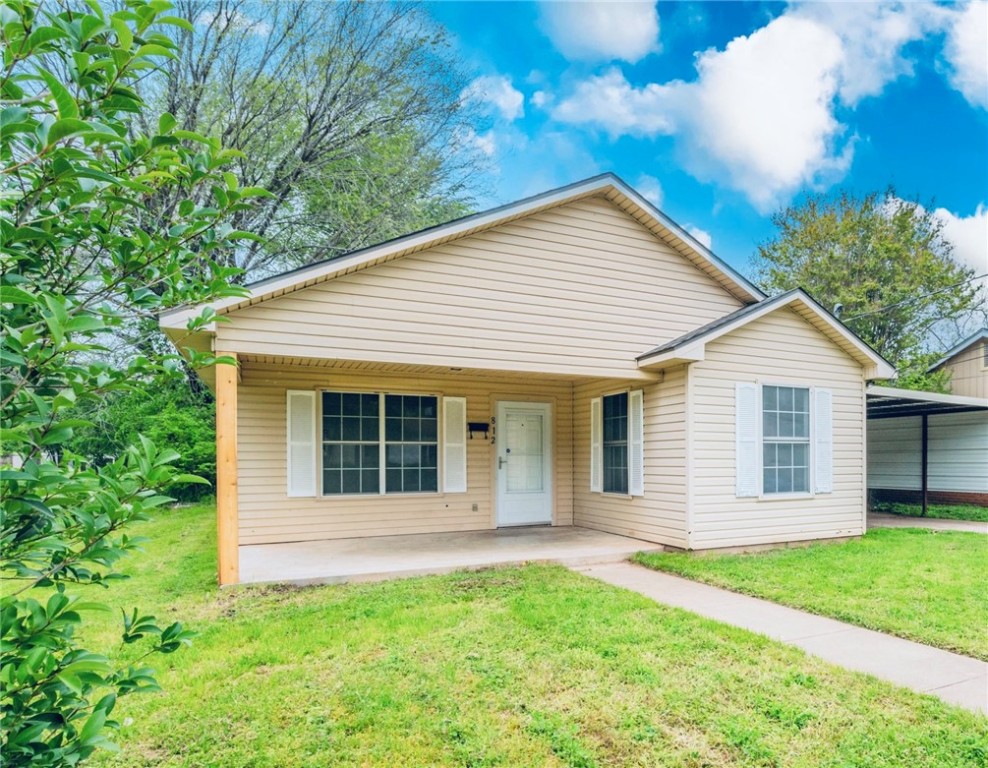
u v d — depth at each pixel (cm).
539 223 759
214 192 179
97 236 164
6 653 128
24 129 122
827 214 2334
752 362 804
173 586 592
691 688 351
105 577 151
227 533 586
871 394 1040
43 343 136
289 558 701
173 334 581
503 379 968
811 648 426
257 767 273
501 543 809
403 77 1554
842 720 313
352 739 296
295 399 841
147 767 274
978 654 410
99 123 134
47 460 151
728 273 859
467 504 934
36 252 152
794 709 324
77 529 151
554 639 430
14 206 142
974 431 1271
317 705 332
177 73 1338
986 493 1242
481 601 533
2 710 129
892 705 332
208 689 352
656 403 812
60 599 134
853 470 885
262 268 1555
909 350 2211
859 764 274
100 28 134
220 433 591
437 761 279
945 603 526
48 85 125
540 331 752
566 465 1009
